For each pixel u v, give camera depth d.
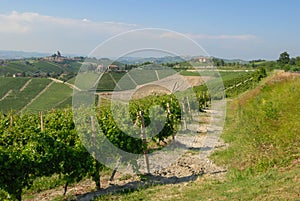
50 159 8.14
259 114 14.51
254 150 10.41
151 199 7.71
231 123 16.91
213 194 7.31
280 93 17.38
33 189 9.30
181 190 8.26
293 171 7.99
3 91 54.38
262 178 7.86
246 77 39.72
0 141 10.25
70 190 9.22
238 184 7.84
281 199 6.13
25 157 7.79
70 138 10.08
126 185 9.28
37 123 12.98
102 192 8.78
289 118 12.91
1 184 7.48
